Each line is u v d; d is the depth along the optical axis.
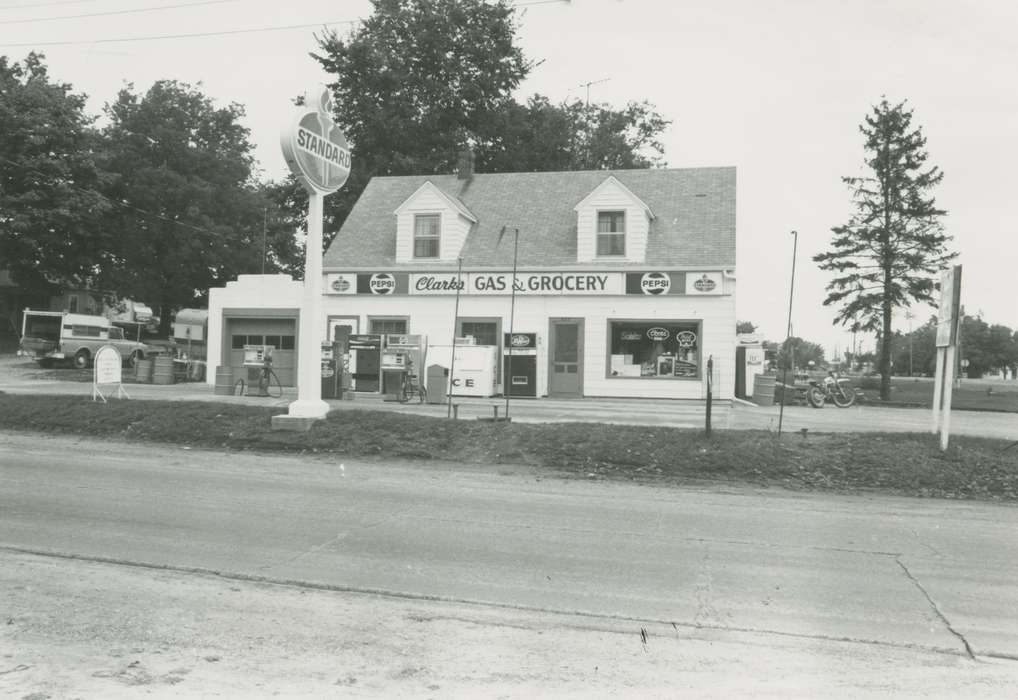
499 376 25.38
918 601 6.02
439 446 12.81
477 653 4.83
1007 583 6.51
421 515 8.69
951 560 7.17
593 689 4.32
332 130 14.09
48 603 5.55
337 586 6.17
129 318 50.75
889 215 37.53
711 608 5.81
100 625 5.13
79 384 25.45
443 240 26.53
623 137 45.88
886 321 37.19
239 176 58.25
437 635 5.14
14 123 42.81
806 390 27.09
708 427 12.52
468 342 24.89
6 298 50.38
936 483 10.58
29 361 39.72
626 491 10.32
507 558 7.07
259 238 58.00
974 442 12.10
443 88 37.72
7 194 43.03
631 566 6.88
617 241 25.44
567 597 6.02
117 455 12.56
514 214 27.84
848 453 11.53
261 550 7.18
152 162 54.25
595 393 24.86
